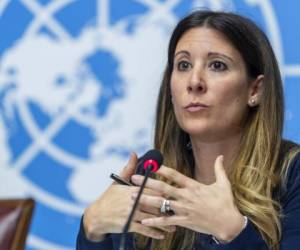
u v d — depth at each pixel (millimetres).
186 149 5039
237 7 7426
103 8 7637
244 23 4590
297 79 7297
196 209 4047
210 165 4844
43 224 7699
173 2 7539
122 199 4352
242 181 4535
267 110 4672
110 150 7617
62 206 7676
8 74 7754
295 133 7266
